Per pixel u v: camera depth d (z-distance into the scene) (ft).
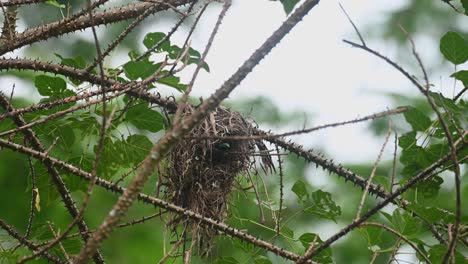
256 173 32.86
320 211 32.37
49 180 32.83
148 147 32.07
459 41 29.43
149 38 30.32
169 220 31.73
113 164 32.50
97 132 32.60
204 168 32.17
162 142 22.38
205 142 32.01
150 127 32.01
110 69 30.53
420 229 31.24
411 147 30.96
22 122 29.45
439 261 29.48
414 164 31.32
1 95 29.17
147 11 29.09
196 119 22.75
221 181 32.32
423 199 32.01
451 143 23.36
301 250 32.12
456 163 23.34
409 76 23.06
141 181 21.93
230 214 32.99
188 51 28.35
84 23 30.66
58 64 30.22
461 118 29.14
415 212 29.07
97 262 30.04
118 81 30.60
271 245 27.86
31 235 30.30
